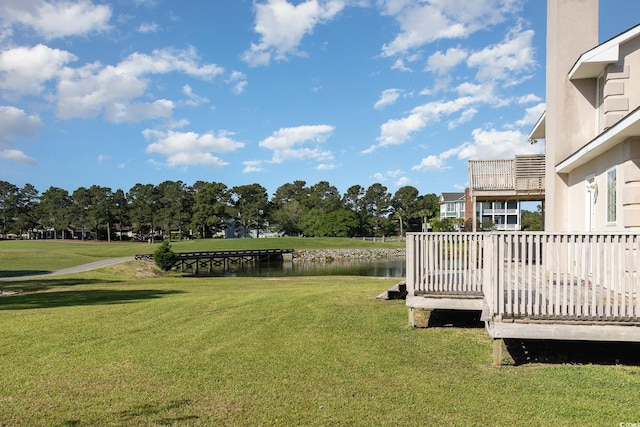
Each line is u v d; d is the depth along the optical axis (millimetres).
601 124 9148
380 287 14234
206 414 4277
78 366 5793
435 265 7652
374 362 5871
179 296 13328
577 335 5461
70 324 8445
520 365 5770
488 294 6336
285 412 4309
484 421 4090
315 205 102062
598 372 5359
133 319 8898
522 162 14203
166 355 6266
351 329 7730
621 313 5348
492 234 5746
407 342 6875
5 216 89750
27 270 28453
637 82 8320
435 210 99000
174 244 65688
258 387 4980
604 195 8070
